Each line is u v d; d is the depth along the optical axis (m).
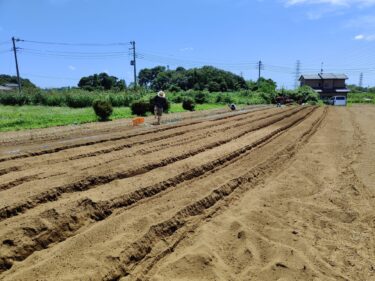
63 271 4.12
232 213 6.28
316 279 4.29
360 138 14.64
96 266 4.20
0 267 4.25
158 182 7.33
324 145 12.97
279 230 5.59
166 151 10.50
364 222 6.09
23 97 32.41
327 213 6.46
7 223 5.24
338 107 39.78
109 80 67.19
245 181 8.12
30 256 4.59
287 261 4.63
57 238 5.07
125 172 7.97
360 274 4.51
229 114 26.17
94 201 6.00
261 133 14.98
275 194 7.36
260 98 51.47
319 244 5.27
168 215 5.72
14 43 37.91
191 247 4.96
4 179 7.42
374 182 8.17
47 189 6.52
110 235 5.05
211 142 12.11
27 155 10.01
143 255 4.72
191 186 7.55
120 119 21.50
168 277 4.21
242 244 5.11
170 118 22.48
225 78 68.56
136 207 6.27
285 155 10.97
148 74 88.56
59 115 21.55
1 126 16.81
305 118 23.62
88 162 9.08
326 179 8.48
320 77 72.88
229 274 4.34
